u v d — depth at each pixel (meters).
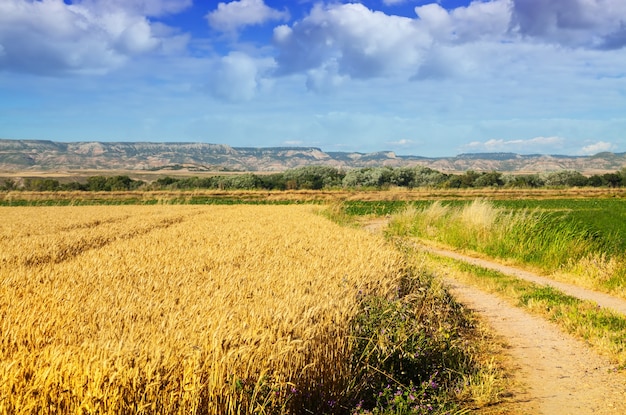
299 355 5.94
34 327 5.81
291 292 7.79
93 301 7.20
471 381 7.68
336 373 6.58
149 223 26.62
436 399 7.07
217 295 7.52
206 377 5.15
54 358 4.74
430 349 8.27
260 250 13.97
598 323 10.91
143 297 7.44
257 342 5.66
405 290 10.81
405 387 7.13
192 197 66.06
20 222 27.30
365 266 10.79
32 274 9.49
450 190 68.81
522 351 9.52
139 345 5.21
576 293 14.77
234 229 22.00
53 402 4.55
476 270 17.92
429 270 13.48
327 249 14.23
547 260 18.81
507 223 22.47
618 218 30.58
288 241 16.25
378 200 62.44
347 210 49.62
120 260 11.51
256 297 7.55
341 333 6.87
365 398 6.91
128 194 65.31
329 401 6.34
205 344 5.36
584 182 96.19
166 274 9.62
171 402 4.85
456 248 23.92
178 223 27.33
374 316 7.88
